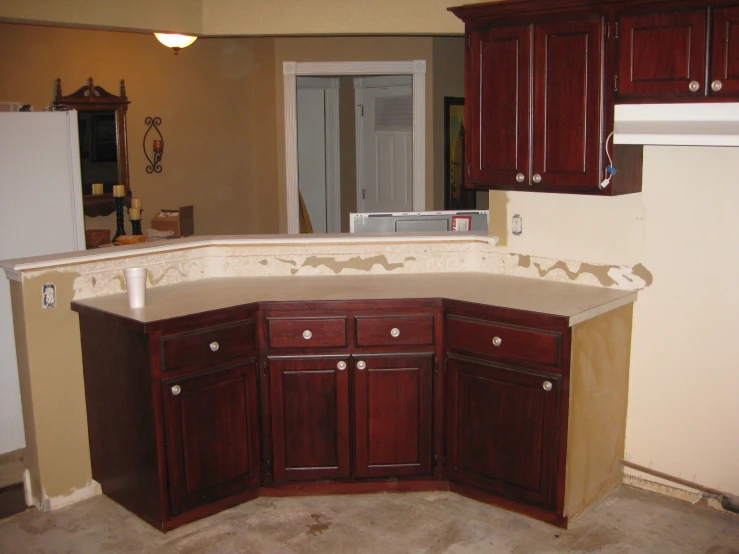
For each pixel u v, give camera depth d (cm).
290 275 348
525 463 291
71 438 315
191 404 286
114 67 555
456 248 351
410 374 308
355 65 589
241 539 286
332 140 721
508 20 296
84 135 545
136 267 317
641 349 315
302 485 316
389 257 349
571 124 286
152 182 587
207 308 288
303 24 416
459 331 299
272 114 612
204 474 295
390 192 689
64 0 374
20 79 509
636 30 264
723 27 246
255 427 308
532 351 280
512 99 300
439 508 306
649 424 318
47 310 300
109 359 294
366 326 302
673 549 276
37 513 309
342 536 287
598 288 315
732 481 301
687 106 262
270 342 304
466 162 321
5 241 369
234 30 422
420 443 314
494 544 280
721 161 283
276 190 625
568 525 290
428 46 580
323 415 310
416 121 588
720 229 288
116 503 314
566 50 282
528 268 337
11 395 358
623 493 320
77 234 382
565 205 322
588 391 288
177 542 284
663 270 303
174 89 590
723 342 295
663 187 297
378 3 408
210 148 615
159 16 406
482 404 298
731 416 297
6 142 362
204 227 621
